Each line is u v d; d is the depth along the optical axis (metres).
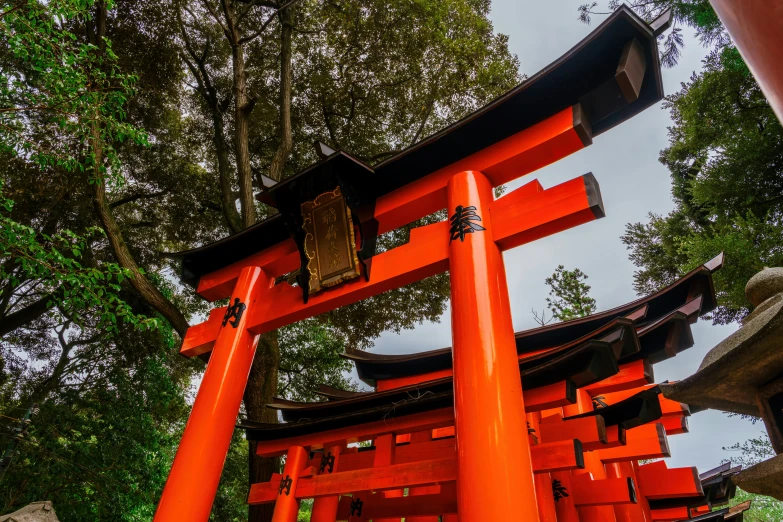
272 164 15.49
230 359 7.12
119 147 16.69
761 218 16.78
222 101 18.72
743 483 3.03
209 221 18.58
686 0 14.80
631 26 5.12
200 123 19.12
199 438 6.44
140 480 14.13
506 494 3.95
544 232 5.45
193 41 18.44
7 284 15.58
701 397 3.57
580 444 5.77
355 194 6.81
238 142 15.61
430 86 17.00
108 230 12.44
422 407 7.15
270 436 8.63
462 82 16.78
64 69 6.85
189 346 7.95
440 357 9.73
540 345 8.70
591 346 5.46
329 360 17.64
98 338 16.39
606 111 5.81
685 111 18.75
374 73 17.33
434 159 6.63
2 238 6.36
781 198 16.41
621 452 8.03
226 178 16.66
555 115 5.90
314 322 17.84
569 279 20.88
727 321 17.56
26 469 12.70
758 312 3.41
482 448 4.20
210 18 18.25
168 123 17.83
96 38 14.66
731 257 14.68
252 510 10.37
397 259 6.33
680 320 6.89
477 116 6.05
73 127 7.50
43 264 6.61
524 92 5.78
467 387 4.59
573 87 5.71
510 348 4.82
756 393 3.37
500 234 5.62
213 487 6.30
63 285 7.01
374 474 6.74
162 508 5.98
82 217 15.65
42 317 17.02
